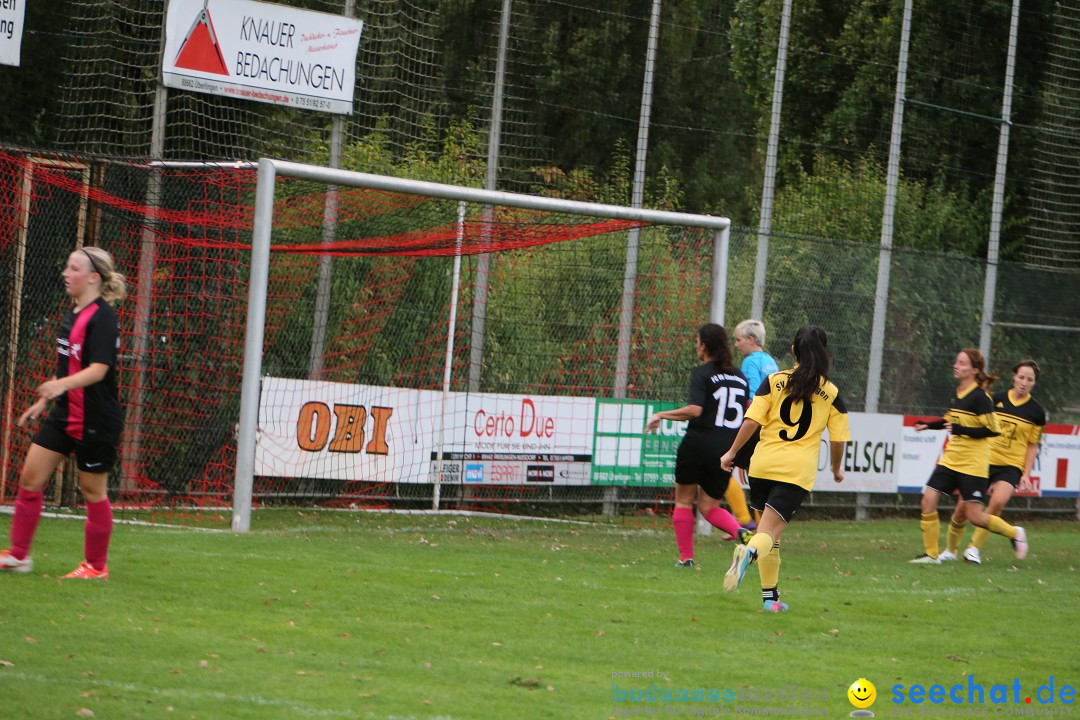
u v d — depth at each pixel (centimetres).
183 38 3838
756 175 6781
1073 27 5747
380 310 4122
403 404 4047
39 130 4519
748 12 7081
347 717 1543
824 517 4797
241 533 3234
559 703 1672
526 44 5594
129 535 3062
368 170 4444
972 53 5816
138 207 3616
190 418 3759
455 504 4181
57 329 3672
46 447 2333
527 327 4319
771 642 2144
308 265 4003
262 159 3234
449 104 5084
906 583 2973
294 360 3991
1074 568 3478
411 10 5138
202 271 3725
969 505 3466
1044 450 5156
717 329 3081
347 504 4044
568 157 5869
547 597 2484
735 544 3653
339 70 4081
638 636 2139
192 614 2119
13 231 3566
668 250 4422
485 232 3841
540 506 4369
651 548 3466
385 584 2528
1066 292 5262
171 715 1512
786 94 6906
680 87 6400
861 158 6084
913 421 4888
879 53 6206
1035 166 5972
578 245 4362
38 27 4509
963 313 5025
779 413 2419
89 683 1636
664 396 4406
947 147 5878
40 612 2045
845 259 4766
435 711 1594
